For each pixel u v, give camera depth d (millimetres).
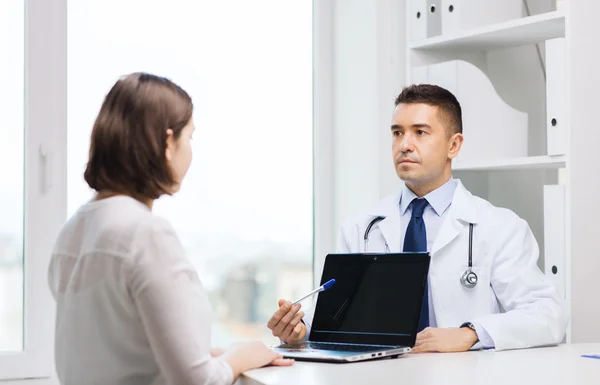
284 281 2855
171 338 1314
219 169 2766
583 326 2172
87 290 1368
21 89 2451
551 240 2207
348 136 2887
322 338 1787
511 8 2584
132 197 1420
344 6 2906
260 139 2834
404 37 2783
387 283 1734
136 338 1354
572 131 2174
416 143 2064
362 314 1751
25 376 2385
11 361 2371
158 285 1317
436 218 2104
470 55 2725
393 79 2777
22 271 2428
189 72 2725
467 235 2037
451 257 2031
